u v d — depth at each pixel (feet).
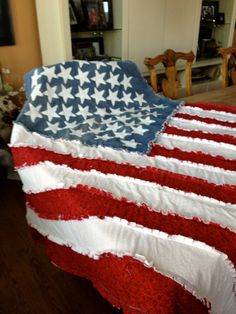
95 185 2.76
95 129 4.18
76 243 2.56
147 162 3.24
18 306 3.70
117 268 1.90
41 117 4.29
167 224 2.20
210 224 2.19
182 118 4.45
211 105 4.89
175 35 8.40
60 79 4.72
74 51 7.30
